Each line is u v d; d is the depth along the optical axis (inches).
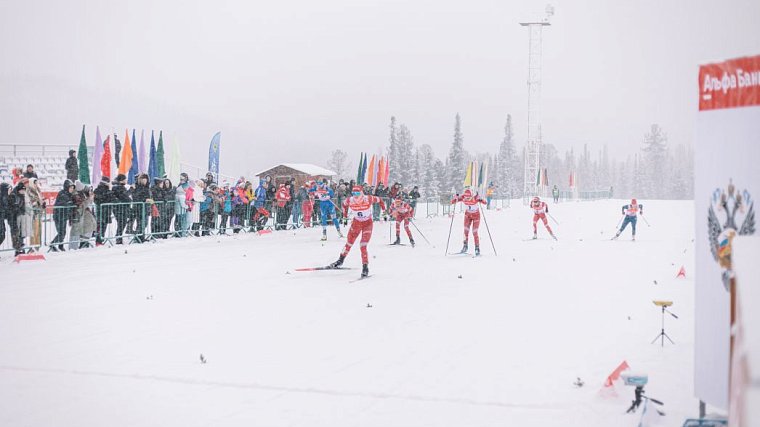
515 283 494.0
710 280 180.1
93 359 280.4
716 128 176.7
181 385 244.7
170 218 818.8
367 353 290.2
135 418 210.4
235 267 586.6
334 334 327.3
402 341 312.3
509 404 221.1
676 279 507.8
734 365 83.1
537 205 879.7
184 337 321.1
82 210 688.4
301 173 1469.0
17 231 614.9
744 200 163.8
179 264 603.2
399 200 800.9
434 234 979.9
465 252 703.7
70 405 223.0
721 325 174.6
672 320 354.0
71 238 683.4
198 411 216.8
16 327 342.6
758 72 160.2
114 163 906.7
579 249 752.3
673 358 276.2
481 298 429.1
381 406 220.7
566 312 379.2
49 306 400.5
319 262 626.5
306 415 212.5
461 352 290.8
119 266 585.0
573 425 201.8
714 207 177.6
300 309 393.7
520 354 286.0
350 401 226.1
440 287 477.1
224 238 858.1
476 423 203.9
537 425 201.8
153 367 268.2
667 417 203.5
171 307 399.2
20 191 614.9
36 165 1374.3
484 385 242.5
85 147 798.5
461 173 3309.5
